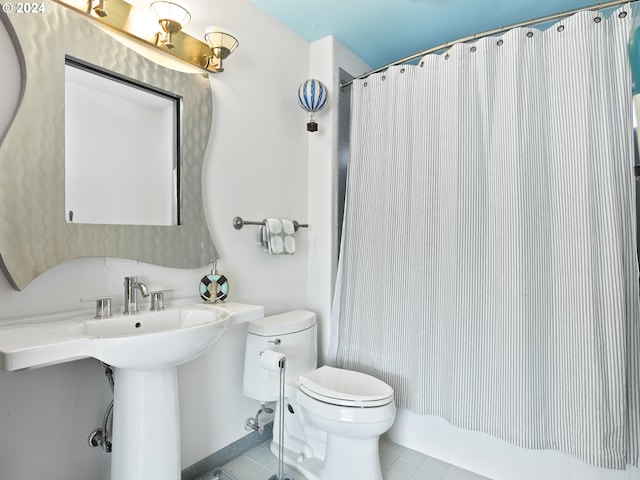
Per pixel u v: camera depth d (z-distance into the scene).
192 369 1.57
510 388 1.53
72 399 1.20
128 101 1.35
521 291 1.51
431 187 1.83
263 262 1.92
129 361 1.00
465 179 1.69
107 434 1.24
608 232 1.38
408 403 1.86
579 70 1.45
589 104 1.42
